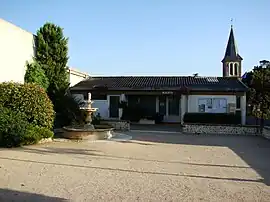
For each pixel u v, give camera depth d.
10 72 16.77
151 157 10.65
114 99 25.58
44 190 6.35
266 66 24.89
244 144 14.51
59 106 19.56
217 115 22.12
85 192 6.25
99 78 30.25
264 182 7.33
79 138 15.13
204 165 9.36
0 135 12.04
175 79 28.94
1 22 15.90
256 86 23.66
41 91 14.52
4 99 13.61
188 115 22.42
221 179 7.57
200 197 6.04
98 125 18.75
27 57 18.59
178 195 6.14
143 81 28.20
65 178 7.40
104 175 7.80
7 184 6.77
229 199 5.94
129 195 6.10
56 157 10.28
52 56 20.25
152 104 27.44
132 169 8.60
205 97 23.89
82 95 25.38
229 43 36.88
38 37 19.75
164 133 19.03
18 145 12.43
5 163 9.05
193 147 13.26
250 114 25.77
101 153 11.34
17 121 12.68
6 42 16.39
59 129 17.94
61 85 20.14
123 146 13.22
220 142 15.13
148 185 6.89
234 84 25.55
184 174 8.07
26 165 8.84
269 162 9.98
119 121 20.83
